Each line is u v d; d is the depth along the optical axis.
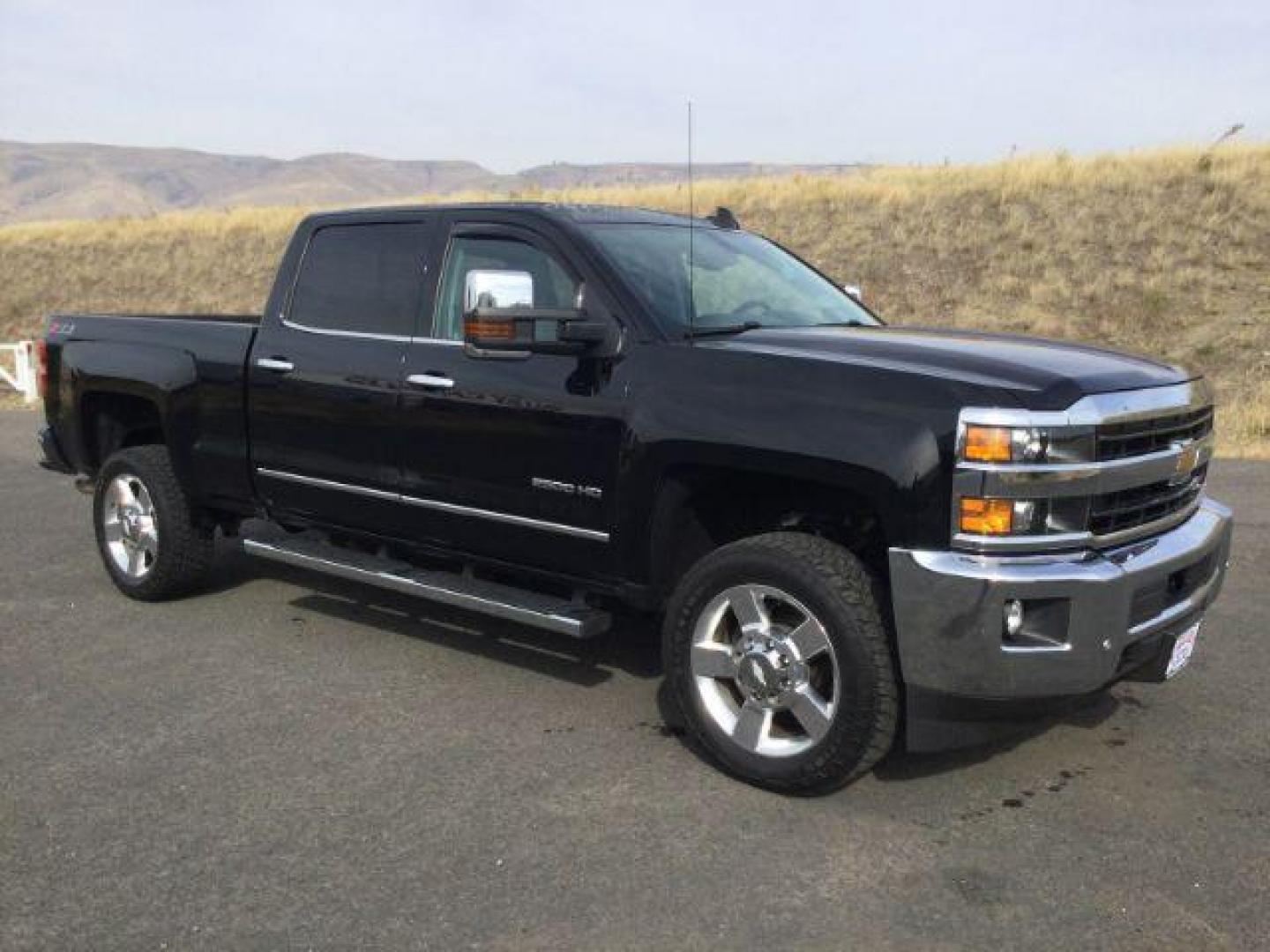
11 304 33.06
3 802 3.95
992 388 3.63
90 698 4.92
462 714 4.74
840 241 24.00
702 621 4.14
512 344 4.20
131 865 3.53
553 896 3.34
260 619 6.06
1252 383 15.91
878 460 3.67
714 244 5.25
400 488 5.11
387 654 5.49
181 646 5.61
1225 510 4.48
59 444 6.88
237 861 3.55
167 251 34.62
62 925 3.21
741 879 3.44
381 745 4.42
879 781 4.11
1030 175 24.66
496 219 4.91
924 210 24.47
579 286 4.57
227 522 6.32
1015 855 3.57
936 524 3.60
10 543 7.75
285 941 3.12
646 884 3.41
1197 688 4.96
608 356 4.40
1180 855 3.56
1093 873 3.46
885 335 4.47
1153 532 4.02
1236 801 3.93
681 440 4.11
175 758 4.30
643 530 4.33
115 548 6.50
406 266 5.19
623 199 27.89
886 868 3.50
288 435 5.53
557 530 4.58
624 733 4.55
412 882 3.42
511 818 3.83
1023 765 4.22
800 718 3.91
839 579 3.79
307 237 5.65
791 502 4.36
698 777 4.14
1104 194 23.19
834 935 3.14
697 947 3.09
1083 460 3.61
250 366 5.66
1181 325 18.22
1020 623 3.62
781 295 5.08
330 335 5.39
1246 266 19.59
